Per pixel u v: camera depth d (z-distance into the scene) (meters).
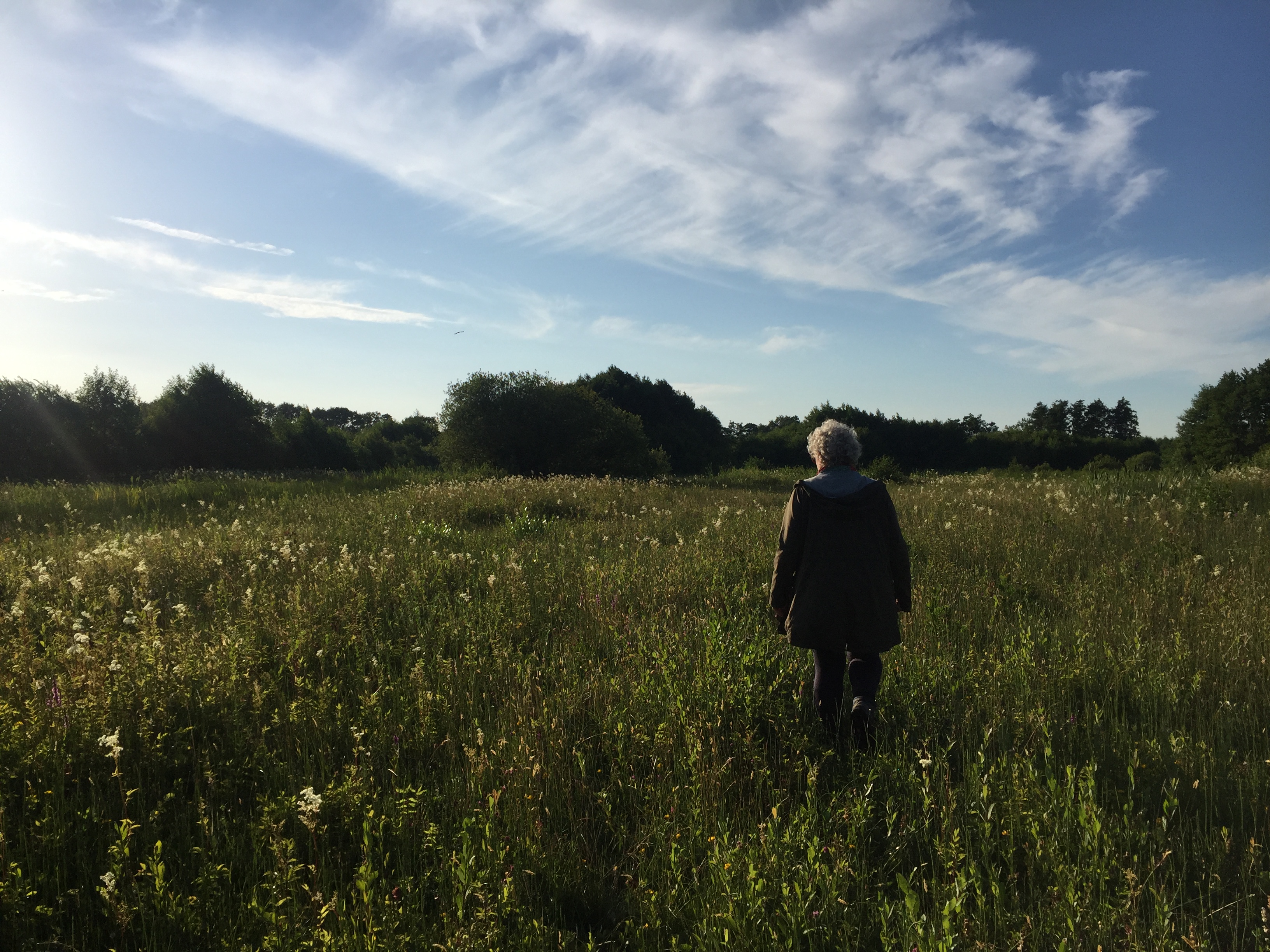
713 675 3.68
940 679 3.83
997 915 2.12
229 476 25.48
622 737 3.21
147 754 3.04
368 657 4.43
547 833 2.67
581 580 6.30
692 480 27.67
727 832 2.46
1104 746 3.19
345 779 2.88
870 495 3.45
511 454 31.88
